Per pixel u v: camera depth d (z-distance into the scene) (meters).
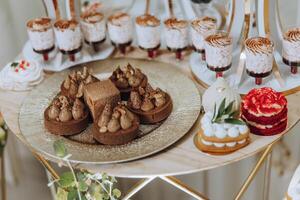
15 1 1.50
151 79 1.28
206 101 1.14
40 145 1.14
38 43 1.33
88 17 1.35
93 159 1.10
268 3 1.22
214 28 1.27
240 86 1.23
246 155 1.09
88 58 1.38
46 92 1.26
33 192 1.74
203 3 1.41
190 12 1.39
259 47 1.17
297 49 1.21
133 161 1.10
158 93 1.17
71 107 1.17
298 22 1.39
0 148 1.51
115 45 1.38
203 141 1.10
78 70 1.30
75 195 1.14
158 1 1.49
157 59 1.37
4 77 1.30
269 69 1.20
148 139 1.13
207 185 1.62
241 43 1.30
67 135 1.16
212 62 1.22
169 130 1.14
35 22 1.33
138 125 1.13
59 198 1.17
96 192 1.14
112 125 1.11
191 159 1.09
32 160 1.69
